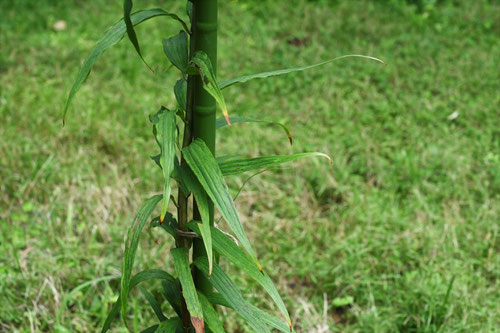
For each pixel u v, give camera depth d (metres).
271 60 5.30
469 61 5.21
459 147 3.98
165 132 1.23
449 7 6.55
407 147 4.00
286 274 2.96
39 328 2.59
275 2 6.65
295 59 5.36
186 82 1.46
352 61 5.23
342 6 6.48
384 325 2.60
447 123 4.38
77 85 1.27
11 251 2.97
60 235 3.13
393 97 4.65
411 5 6.54
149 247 3.06
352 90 4.84
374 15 6.30
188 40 1.42
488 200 3.43
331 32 5.86
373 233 3.16
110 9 6.32
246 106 4.50
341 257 3.05
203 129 1.40
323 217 3.45
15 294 2.71
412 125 4.27
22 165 3.62
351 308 2.81
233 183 3.63
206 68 1.23
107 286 2.70
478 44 5.69
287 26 6.02
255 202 3.49
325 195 3.62
